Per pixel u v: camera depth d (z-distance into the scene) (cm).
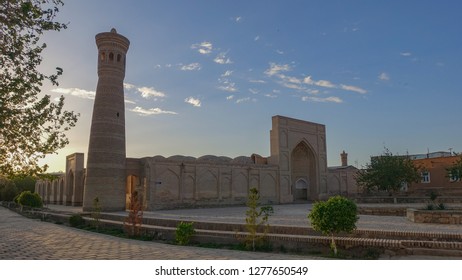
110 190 2039
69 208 2486
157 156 2267
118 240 928
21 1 600
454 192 2477
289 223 1129
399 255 655
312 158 3294
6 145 657
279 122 3012
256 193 782
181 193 2330
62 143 698
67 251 720
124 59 2241
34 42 635
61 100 688
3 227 1315
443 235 738
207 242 851
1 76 614
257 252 728
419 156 3666
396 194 2719
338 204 693
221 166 2602
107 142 2075
